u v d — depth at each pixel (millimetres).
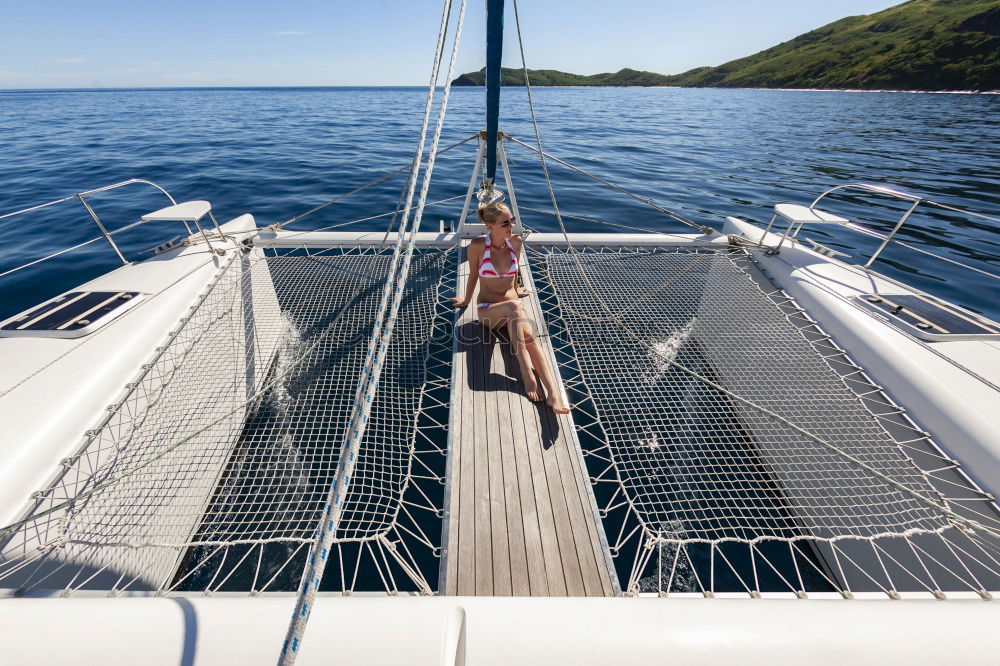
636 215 10344
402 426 3725
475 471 2957
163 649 1524
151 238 8602
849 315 3895
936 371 3191
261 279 5047
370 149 18797
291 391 4109
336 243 5586
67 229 8938
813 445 3412
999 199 12188
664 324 4574
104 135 22562
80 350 3197
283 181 12930
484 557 2465
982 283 7180
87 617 1593
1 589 2014
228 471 3781
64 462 2559
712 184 13672
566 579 2373
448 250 5691
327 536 1196
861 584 2988
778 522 3553
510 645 1597
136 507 2844
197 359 3719
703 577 3340
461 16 2709
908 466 2924
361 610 1672
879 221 10289
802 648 1598
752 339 4059
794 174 15203
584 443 4242
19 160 15758
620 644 1605
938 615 1714
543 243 5797
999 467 2572
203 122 29516
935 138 23297
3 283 6688
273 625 1613
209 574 3240
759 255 5273
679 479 3664
